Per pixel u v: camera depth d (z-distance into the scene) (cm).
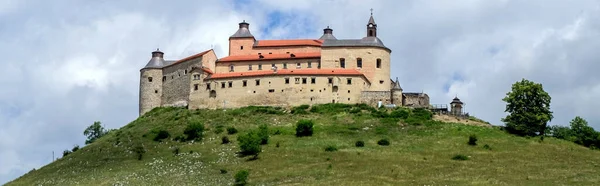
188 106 18725
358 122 16700
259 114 17562
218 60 19562
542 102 16550
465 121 17150
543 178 12194
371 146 14888
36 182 14288
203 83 18638
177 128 17088
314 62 19138
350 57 18975
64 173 14775
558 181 11956
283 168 13288
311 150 14550
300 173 12838
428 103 18888
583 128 16200
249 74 18350
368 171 12800
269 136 15900
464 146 14912
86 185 13325
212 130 16688
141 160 15000
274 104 18038
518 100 16562
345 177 12400
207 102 18488
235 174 12875
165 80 19888
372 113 17288
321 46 19075
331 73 18112
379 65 19125
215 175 13200
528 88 16512
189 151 15188
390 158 13812
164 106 19650
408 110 17538
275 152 14512
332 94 18012
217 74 18800
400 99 18275
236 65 19425
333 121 16838
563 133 16362
